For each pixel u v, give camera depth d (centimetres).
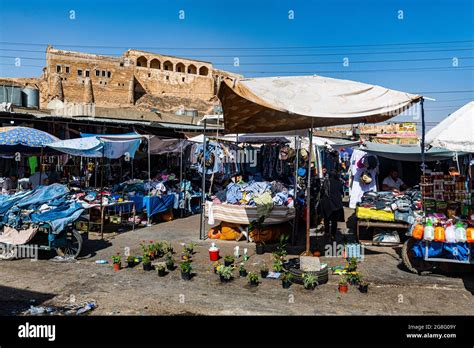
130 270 726
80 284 646
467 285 640
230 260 756
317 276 638
